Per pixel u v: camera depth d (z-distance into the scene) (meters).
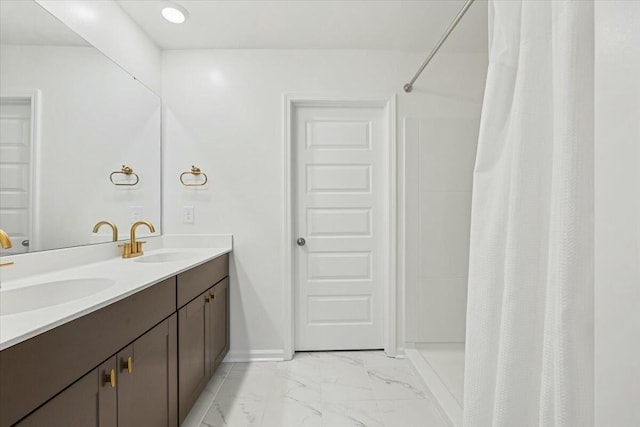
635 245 0.50
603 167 0.55
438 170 2.49
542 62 0.87
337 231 2.63
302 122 2.62
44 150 1.46
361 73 2.53
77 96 1.66
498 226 0.99
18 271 1.33
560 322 0.71
